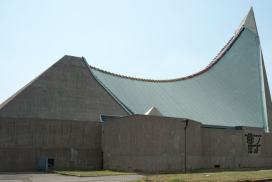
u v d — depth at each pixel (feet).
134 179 73.20
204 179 66.85
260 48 201.05
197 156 116.88
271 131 166.50
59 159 111.04
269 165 148.87
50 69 124.26
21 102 111.34
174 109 142.92
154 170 101.40
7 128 105.40
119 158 106.11
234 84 180.75
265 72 193.47
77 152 114.32
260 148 145.69
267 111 178.81
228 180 64.95
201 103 157.17
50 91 119.14
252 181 65.67
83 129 116.98
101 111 124.16
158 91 156.15
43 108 114.01
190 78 176.76
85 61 135.03
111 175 87.76
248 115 162.61
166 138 106.52
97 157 117.29
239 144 136.36
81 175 84.53
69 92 122.72
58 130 112.78
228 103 165.17
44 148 109.50
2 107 107.65
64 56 129.80
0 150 103.35
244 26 217.97
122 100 133.08
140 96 143.64
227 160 130.00
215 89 172.65
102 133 118.93
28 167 106.42
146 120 102.22
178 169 108.17
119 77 152.05
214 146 126.52
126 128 104.22
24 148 106.63
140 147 99.40
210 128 126.82
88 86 128.77
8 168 103.65
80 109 120.88
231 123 148.97
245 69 192.13
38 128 109.81
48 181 70.85
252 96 176.76
